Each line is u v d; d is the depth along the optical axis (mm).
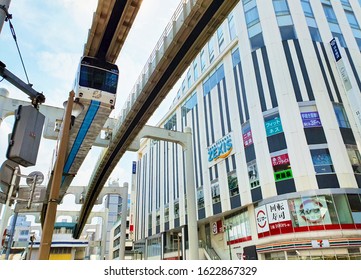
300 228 29609
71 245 73750
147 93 22984
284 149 33125
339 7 43281
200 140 50188
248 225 36375
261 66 38156
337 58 36531
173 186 58344
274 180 33031
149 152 76188
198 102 53312
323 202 29422
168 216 58219
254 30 40688
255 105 37688
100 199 57781
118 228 92312
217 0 15414
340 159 31062
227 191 40594
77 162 29297
